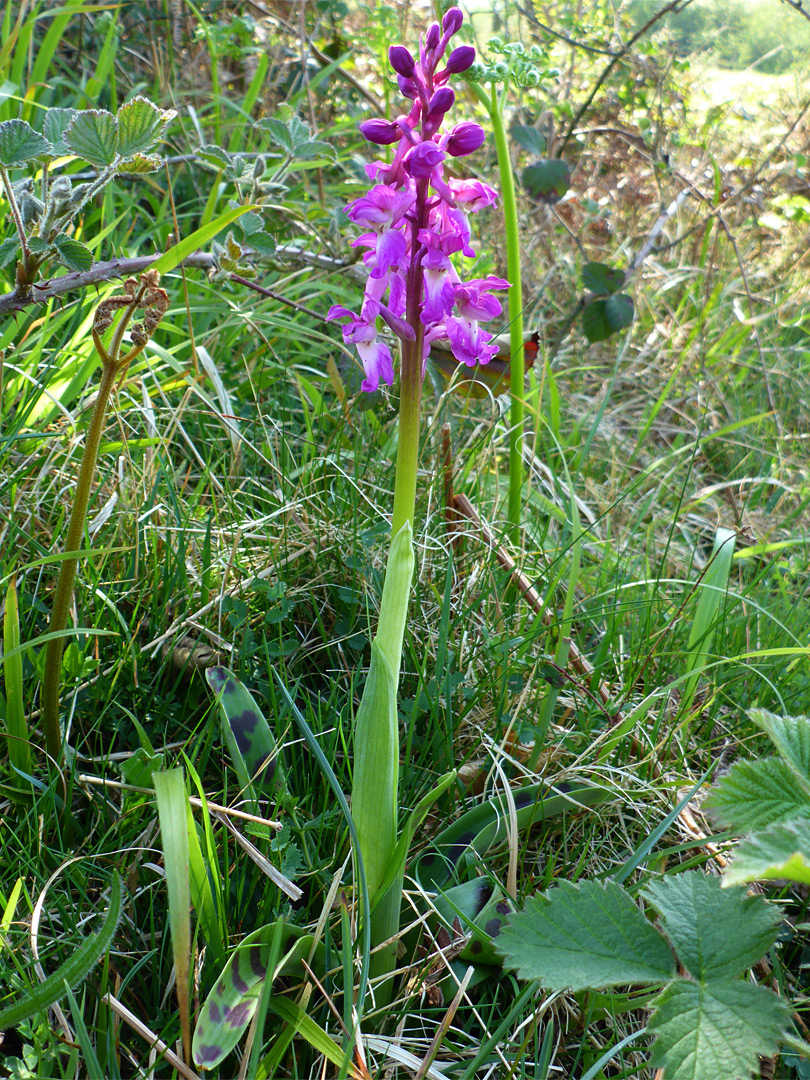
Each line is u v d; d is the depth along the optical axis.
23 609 0.48
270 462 0.61
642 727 0.50
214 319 0.76
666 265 1.19
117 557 0.53
